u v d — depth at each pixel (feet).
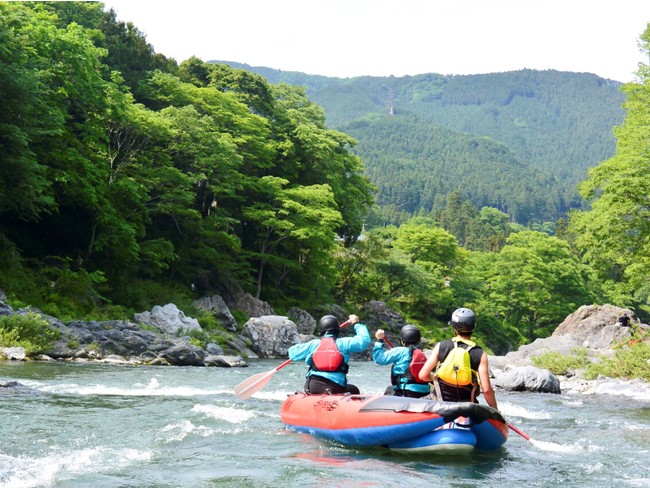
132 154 113.09
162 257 114.62
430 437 24.79
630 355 65.57
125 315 93.66
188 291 123.75
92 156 104.17
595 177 93.09
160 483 20.26
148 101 141.49
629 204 89.61
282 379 59.00
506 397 51.39
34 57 91.30
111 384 46.75
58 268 95.14
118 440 26.40
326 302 166.20
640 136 91.40
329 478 21.20
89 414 32.53
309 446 26.35
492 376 62.80
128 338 70.74
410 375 28.32
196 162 125.59
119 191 104.68
